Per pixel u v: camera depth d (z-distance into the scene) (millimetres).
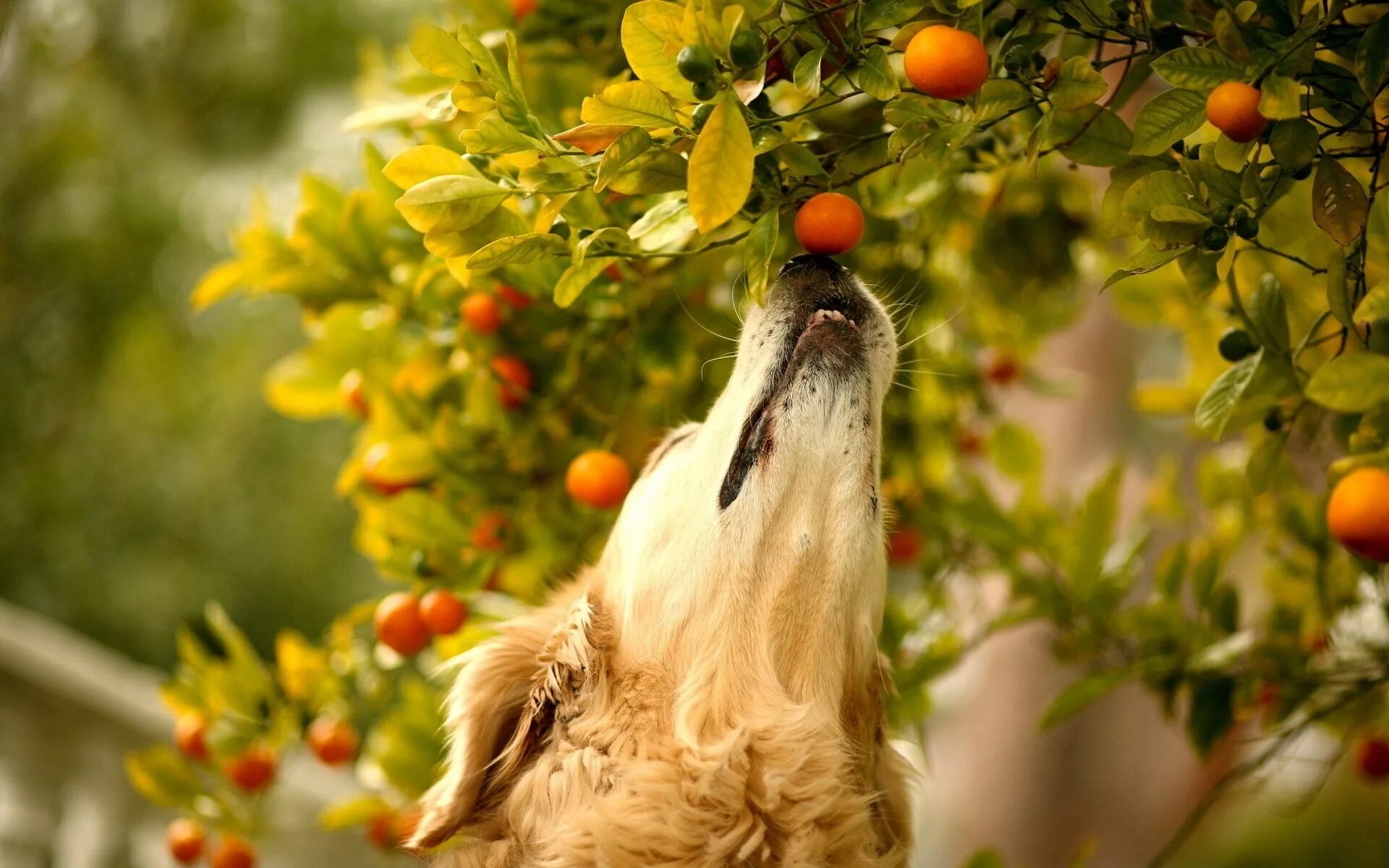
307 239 2279
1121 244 2590
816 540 2080
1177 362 5246
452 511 2295
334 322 2352
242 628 5234
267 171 5383
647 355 2242
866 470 2086
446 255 1995
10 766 2764
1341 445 2141
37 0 5098
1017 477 2521
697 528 2102
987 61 1951
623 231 1990
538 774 2115
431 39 1999
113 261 5234
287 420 5605
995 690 4605
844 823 2084
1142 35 2012
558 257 2146
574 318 2252
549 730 2137
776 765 2070
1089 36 2021
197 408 5387
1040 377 2572
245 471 5449
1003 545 2363
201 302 2305
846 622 2100
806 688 2092
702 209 1901
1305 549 2307
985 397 2543
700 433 2139
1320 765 2363
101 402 5305
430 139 2205
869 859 2098
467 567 2271
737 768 2066
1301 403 2098
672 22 1923
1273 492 2387
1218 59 1946
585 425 2312
